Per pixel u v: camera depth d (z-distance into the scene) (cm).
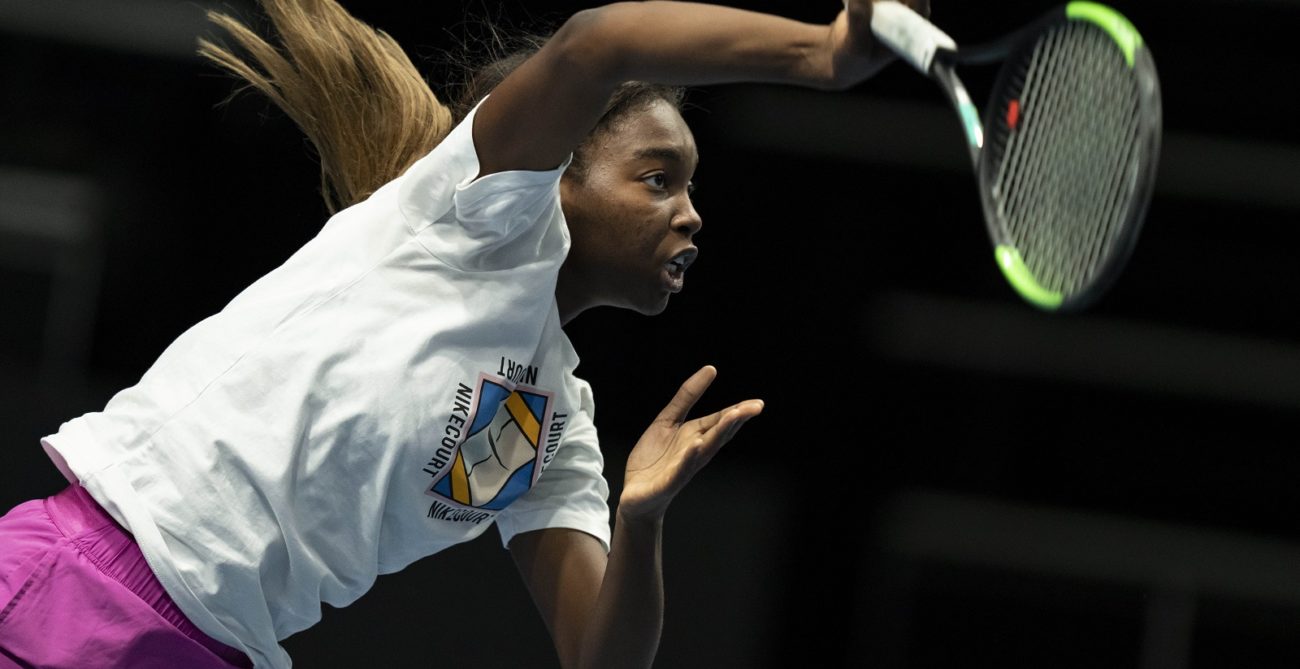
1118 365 2203
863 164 2094
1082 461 2212
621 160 775
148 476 729
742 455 2114
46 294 2058
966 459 2169
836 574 2111
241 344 730
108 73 2050
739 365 2106
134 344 2056
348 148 907
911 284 2153
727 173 2102
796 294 2111
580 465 884
